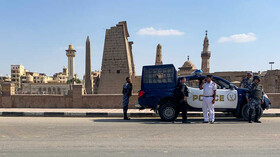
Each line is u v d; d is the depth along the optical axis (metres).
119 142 5.62
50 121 9.24
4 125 8.15
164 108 9.14
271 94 13.44
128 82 10.04
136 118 10.50
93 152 4.80
